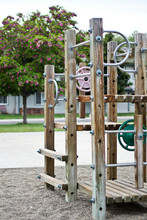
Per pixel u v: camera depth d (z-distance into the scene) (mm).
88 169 7715
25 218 4477
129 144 5125
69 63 5195
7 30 19438
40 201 5258
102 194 4363
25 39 18984
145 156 5688
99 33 4309
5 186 6188
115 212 4805
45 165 6074
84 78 7074
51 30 20609
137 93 5387
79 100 5293
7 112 34438
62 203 5160
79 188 5203
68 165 5211
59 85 19969
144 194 4629
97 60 4312
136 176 4602
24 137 14156
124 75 32812
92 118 4383
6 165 8117
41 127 18688
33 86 20516
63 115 31891
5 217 4512
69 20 21625
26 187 6125
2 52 19828
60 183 5281
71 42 5215
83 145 11867
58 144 11750
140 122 4586
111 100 4594
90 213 4676
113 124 5523
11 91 21312
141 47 5383
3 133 15844
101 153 4344
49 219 4434
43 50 19297
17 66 19031
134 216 4609
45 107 6062
